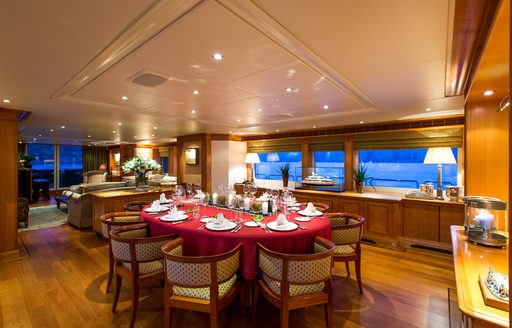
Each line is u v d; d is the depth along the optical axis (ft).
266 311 8.23
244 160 23.68
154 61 6.61
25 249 13.73
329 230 9.07
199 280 6.28
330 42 5.61
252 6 4.33
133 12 4.50
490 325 3.56
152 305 8.54
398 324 7.61
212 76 7.74
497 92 7.38
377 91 9.20
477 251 5.91
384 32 5.16
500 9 3.54
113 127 18.47
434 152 13.23
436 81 8.02
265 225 8.60
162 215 10.02
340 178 17.48
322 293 6.84
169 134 22.97
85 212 17.43
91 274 10.80
